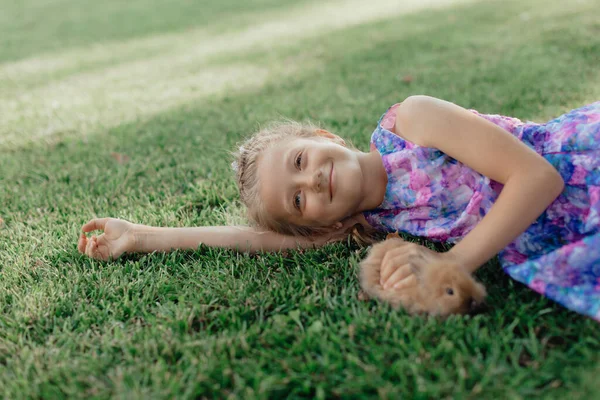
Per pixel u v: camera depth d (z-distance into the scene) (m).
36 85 5.87
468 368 1.30
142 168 3.05
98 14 11.16
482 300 1.47
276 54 5.96
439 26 6.09
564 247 1.50
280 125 2.24
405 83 4.11
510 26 5.50
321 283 1.74
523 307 1.48
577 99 3.20
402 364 1.31
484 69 4.13
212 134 3.55
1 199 2.82
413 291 1.50
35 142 3.83
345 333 1.47
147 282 1.88
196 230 2.10
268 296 1.69
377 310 1.57
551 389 1.22
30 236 2.33
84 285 1.89
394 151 1.90
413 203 1.88
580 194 1.69
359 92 4.05
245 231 2.08
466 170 1.81
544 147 1.78
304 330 1.52
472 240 1.56
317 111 3.71
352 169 1.86
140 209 2.49
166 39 7.99
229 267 1.93
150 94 4.94
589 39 4.48
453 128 1.73
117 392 1.34
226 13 9.95
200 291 1.78
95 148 3.53
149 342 1.51
